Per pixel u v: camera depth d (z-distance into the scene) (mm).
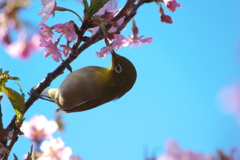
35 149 6926
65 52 6344
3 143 5020
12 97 5254
